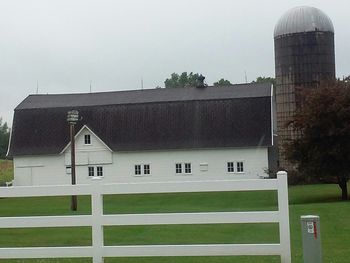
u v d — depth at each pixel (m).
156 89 60.53
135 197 42.09
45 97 61.84
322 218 19.69
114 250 9.58
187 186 9.22
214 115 54.97
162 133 54.78
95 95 61.28
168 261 11.14
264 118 53.97
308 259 8.20
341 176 31.45
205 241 15.14
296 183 47.09
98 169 54.69
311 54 55.59
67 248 9.75
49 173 55.53
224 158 53.22
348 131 30.11
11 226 9.77
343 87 31.38
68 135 56.22
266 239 15.23
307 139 31.52
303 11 56.22
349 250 12.29
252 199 36.59
